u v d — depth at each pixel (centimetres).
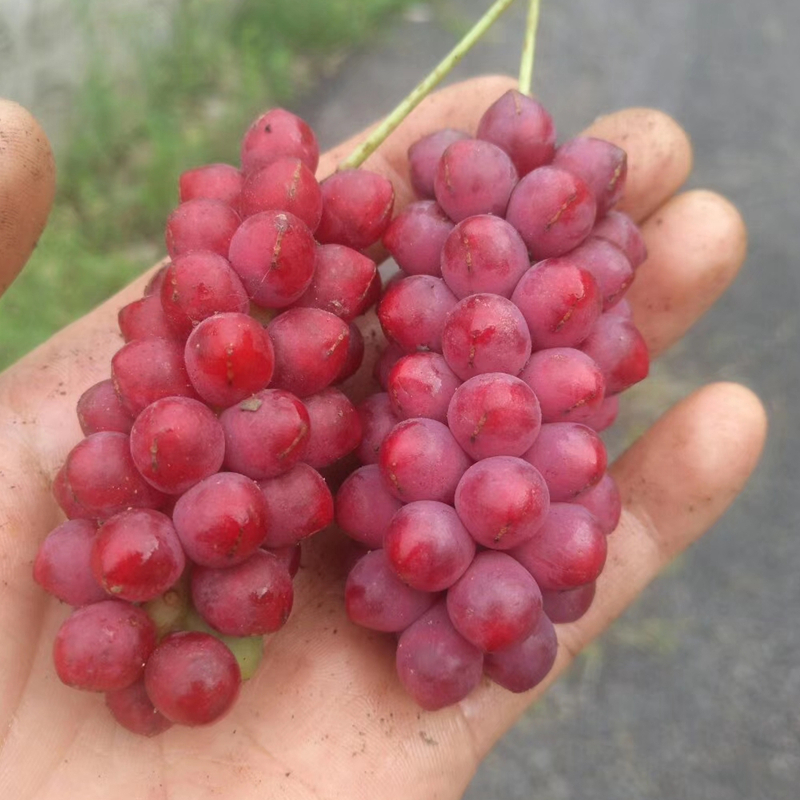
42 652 11
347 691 11
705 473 13
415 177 11
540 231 10
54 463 12
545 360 10
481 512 9
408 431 9
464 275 10
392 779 11
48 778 10
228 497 8
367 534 10
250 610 9
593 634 14
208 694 9
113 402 9
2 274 12
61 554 9
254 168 11
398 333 10
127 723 9
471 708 12
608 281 10
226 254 10
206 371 9
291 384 9
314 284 10
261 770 11
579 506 10
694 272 14
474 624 9
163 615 9
